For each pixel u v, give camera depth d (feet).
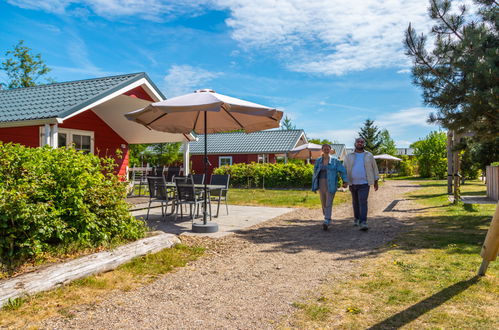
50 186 14.33
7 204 11.75
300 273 13.60
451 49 25.91
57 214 13.57
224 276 13.24
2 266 11.48
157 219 26.53
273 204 38.37
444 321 8.91
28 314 9.41
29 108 27.55
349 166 23.32
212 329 8.79
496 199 40.88
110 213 16.19
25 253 12.21
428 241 18.61
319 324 8.96
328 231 22.67
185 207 31.35
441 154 115.03
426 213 30.42
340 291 11.40
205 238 20.02
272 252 17.06
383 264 14.46
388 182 96.32
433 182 90.02
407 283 11.94
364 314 9.50
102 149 41.86
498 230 11.89
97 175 16.57
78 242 14.24
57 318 9.27
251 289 11.79
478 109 23.88
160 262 14.80
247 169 72.28
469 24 26.30
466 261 14.46
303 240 19.88
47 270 11.48
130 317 9.48
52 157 15.07
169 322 9.19
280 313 9.73
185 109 19.53
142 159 84.94
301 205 37.45
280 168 69.77
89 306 10.15
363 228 22.74
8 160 13.43
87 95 27.89
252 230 22.85
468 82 24.53
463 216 27.20
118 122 41.63
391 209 34.47
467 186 69.67
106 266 13.25
